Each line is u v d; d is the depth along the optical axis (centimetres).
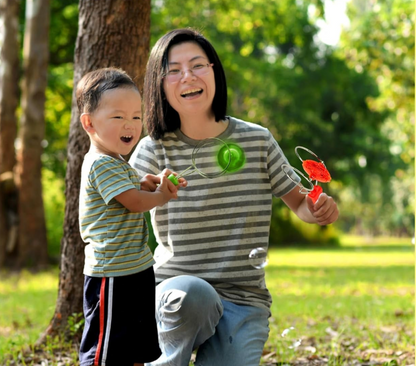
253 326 510
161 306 489
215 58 529
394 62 2830
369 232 8938
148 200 448
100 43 750
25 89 2189
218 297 492
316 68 4359
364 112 4647
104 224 455
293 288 1591
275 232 4816
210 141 521
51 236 3058
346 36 2864
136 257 458
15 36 2183
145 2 761
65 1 2605
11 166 2241
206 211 521
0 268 2177
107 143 462
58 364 689
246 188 523
